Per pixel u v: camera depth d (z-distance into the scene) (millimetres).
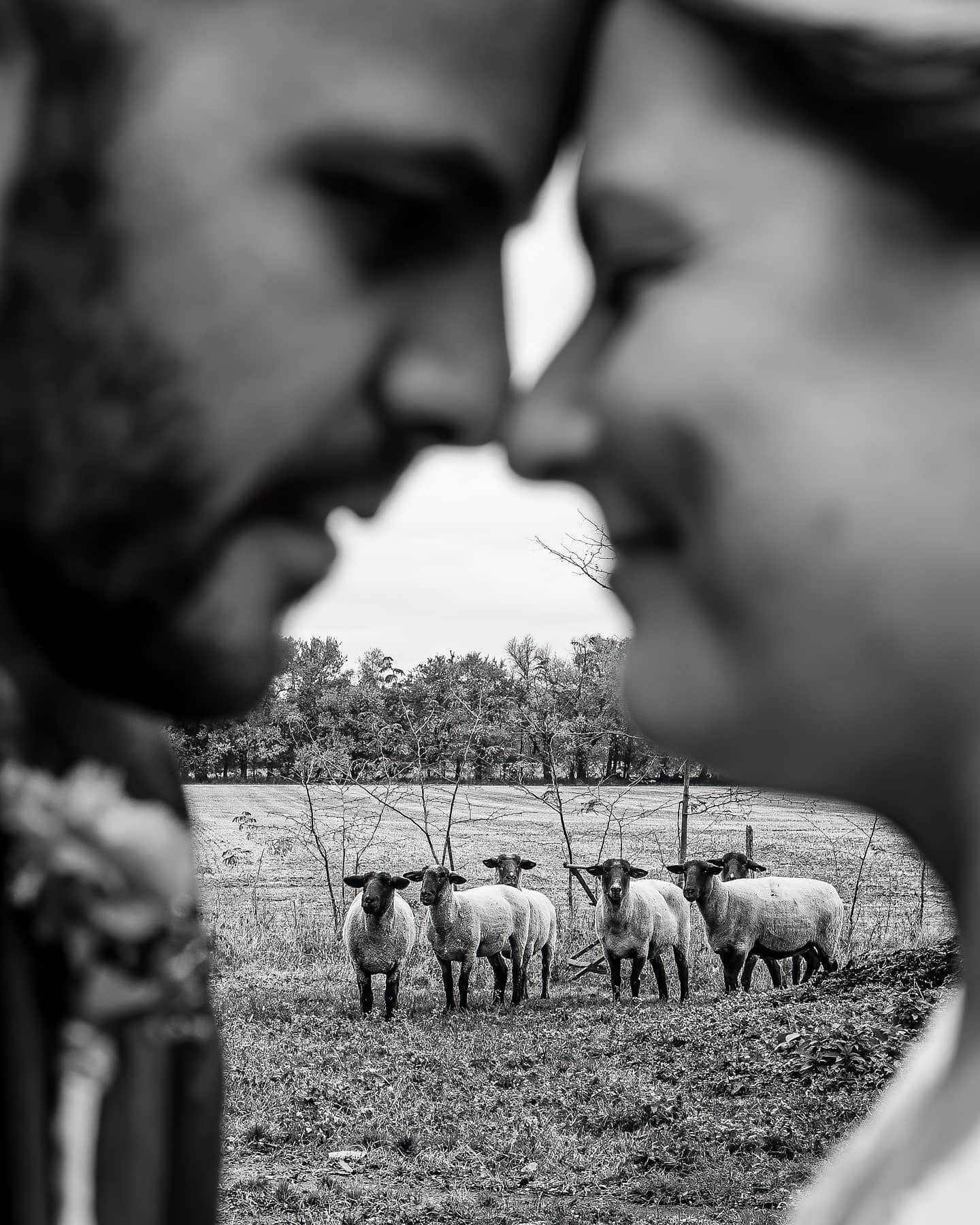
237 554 1470
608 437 1046
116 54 1329
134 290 1360
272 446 1407
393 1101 13031
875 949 23219
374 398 1434
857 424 927
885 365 931
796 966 21953
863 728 975
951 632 929
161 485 1406
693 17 992
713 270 980
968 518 917
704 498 988
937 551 920
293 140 1316
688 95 994
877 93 905
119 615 1457
